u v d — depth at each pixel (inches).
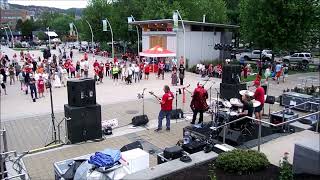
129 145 366.6
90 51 2460.6
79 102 467.2
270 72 1059.9
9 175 329.1
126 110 673.6
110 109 683.4
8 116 639.1
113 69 1034.7
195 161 293.6
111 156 294.5
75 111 464.1
